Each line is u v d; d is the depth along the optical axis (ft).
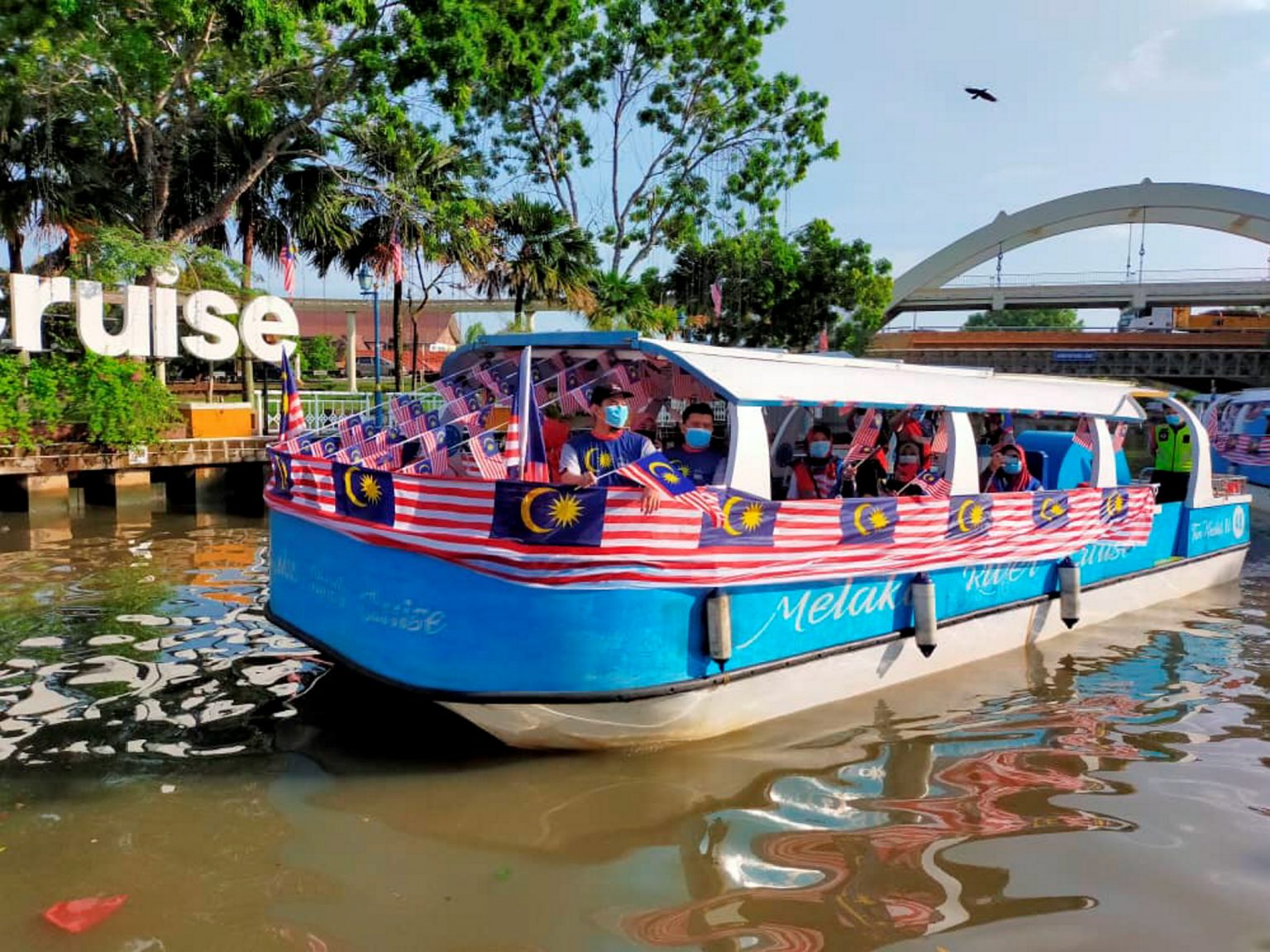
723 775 17.35
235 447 53.47
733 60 94.89
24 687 21.62
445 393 23.63
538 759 17.85
